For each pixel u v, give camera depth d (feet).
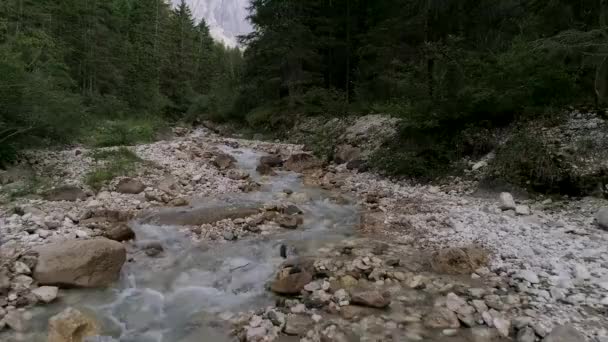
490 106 33.24
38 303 14.25
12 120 34.63
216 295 15.89
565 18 30.94
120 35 115.44
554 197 26.61
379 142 44.70
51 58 56.44
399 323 13.25
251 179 38.96
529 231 21.57
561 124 29.48
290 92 73.56
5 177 30.86
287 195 32.99
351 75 71.97
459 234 22.02
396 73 47.78
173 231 23.17
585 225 22.06
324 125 61.67
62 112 40.50
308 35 69.77
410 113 37.52
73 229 21.50
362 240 22.16
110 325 13.43
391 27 52.06
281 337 12.55
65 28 84.84
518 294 14.98
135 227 23.49
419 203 29.19
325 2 72.79
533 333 12.16
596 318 12.89
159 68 130.31
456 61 36.29
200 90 158.40
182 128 93.76
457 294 15.21
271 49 71.82
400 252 20.12
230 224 24.67
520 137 30.22
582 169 26.14
